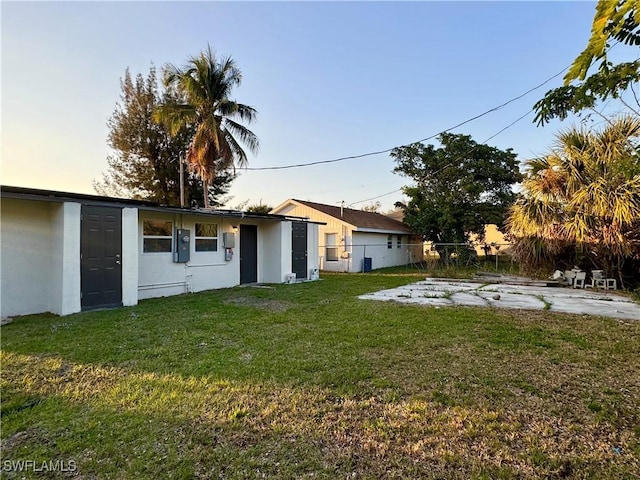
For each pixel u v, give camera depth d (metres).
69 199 6.30
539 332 4.97
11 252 6.15
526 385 3.19
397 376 3.41
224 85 13.98
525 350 4.19
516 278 11.39
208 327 5.30
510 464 2.08
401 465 2.09
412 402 2.87
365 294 8.78
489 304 7.25
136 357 3.94
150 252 8.46
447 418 2.62
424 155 18.81
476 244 16.28
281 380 3.30
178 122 13.74
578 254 10.30
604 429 2.46
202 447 2.27
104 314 6.26
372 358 3.91
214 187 20.39
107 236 6.86
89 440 2.33
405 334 4.87
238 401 2.89
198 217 9.60
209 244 9.95
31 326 5.36
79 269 6.43
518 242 11.27
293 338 4.70
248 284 11.09
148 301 7.75
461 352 4.12
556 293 8.88
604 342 4.51
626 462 2.08
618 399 2.92
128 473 2.02
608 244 9.19
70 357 3.94
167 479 1.97
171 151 19.17
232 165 14.80
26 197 5.74
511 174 17.17
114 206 6.97
